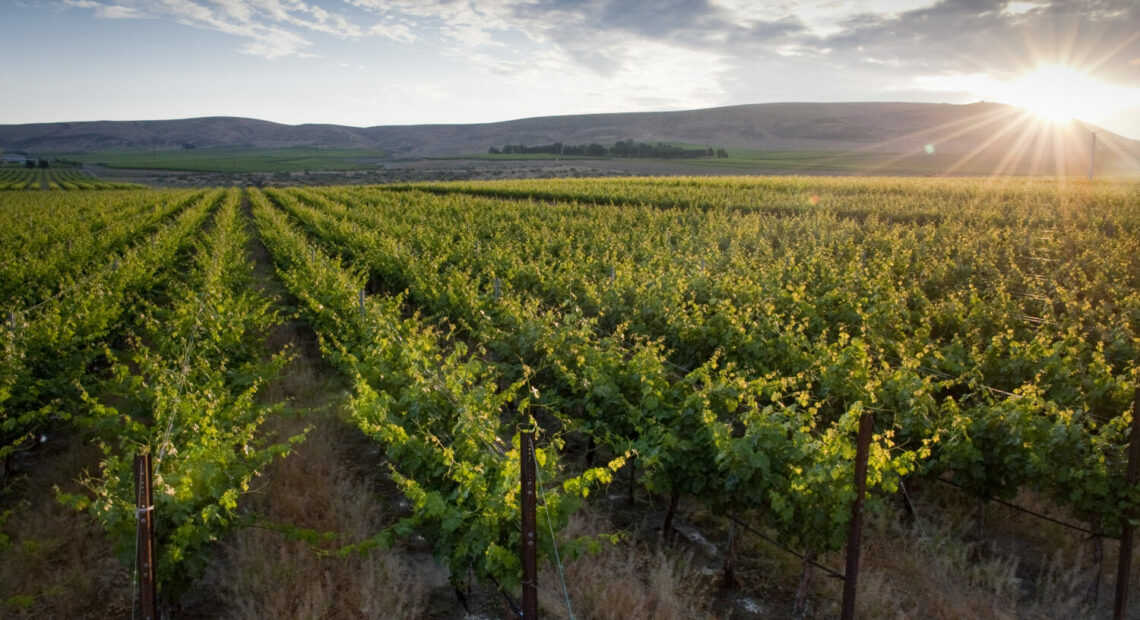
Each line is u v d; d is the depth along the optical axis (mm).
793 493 6527
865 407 8562
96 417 8367
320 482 9000
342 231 29828
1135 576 7508
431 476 7336
